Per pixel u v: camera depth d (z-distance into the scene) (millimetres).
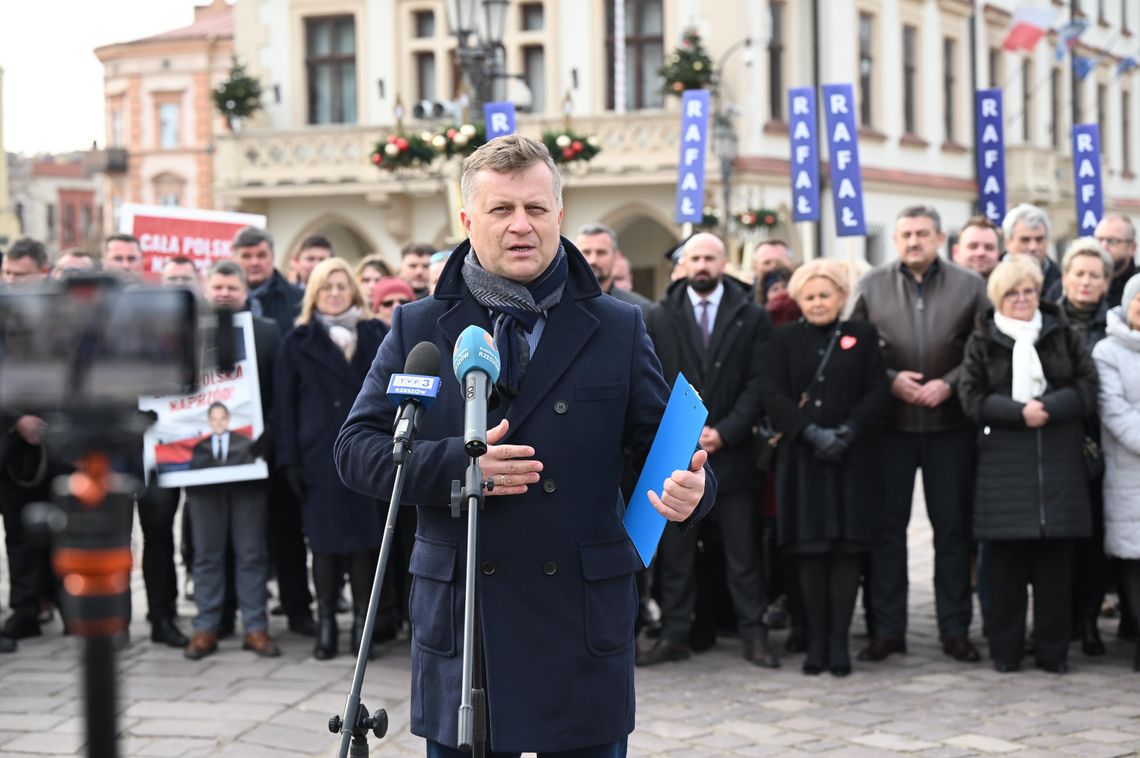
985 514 7035
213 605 7609
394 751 5758
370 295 9055
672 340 7543
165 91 40844
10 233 34688
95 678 1721
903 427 7547
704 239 7547
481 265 3336
